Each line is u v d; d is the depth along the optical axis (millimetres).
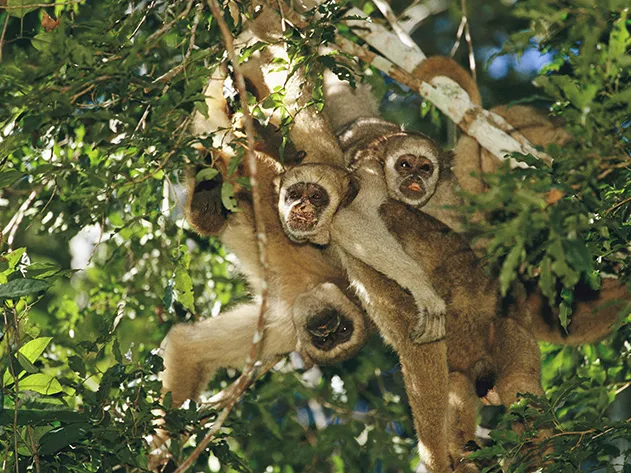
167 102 6910
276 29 9133
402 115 14055
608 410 11406
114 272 10805
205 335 10320
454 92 8766
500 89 14039
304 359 10250
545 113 10336
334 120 11664
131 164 8547
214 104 9258
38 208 9453
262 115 8453
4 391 7059
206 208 9594
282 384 10453
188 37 7891
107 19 7445
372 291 9391
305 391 10500
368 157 10484
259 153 9992
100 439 7211
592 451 7172
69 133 8672
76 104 7094
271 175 10062
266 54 9266
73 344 9539
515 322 9508
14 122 7410
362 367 11141
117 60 7086
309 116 9945
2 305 7152
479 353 9578
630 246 6719
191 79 7254
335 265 10375
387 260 9188
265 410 10234
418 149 10312
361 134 10953
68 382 7633
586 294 9703
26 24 10602
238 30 8297
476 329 9578
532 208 5766
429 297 9039
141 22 7758
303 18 8211
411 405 9281
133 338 10797
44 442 7020
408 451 10742
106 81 7059
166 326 10953
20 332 7547
